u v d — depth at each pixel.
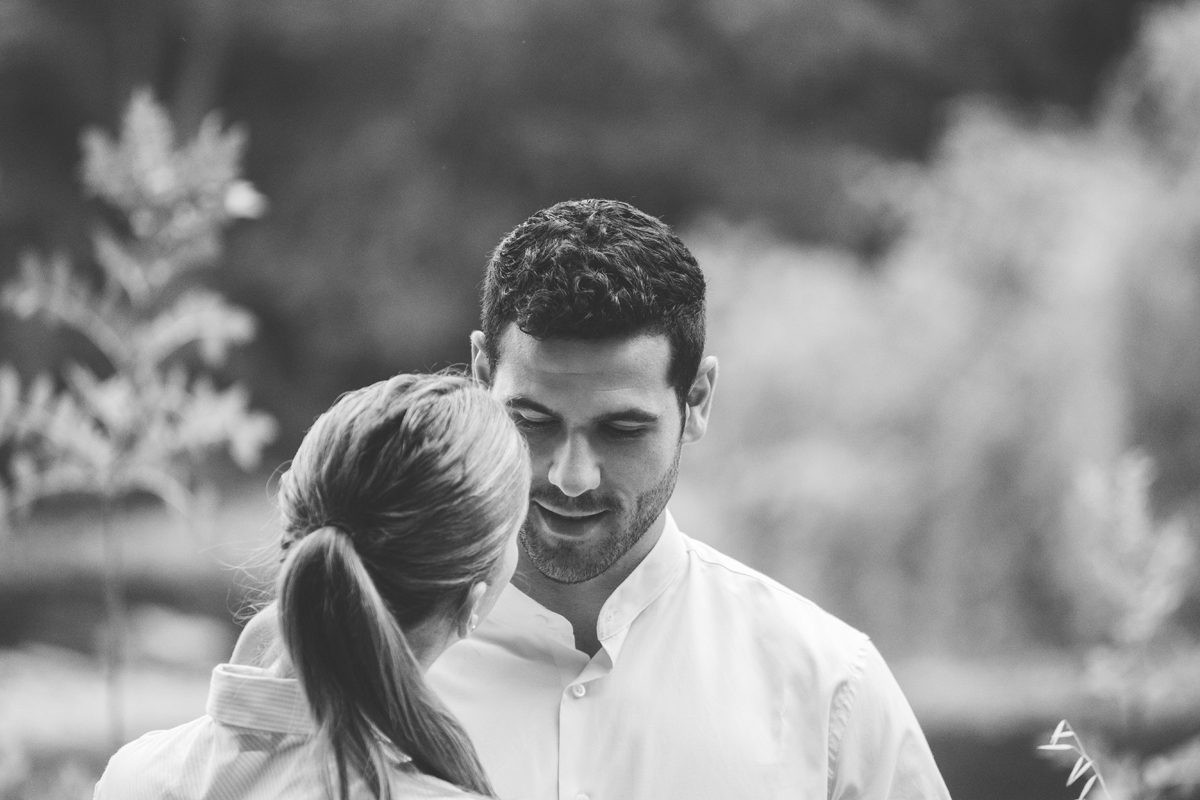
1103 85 42.75
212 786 2.78
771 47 43.97
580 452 3.26
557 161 43.03
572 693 3.46
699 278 3.36
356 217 42.41
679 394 3.37
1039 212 23.44
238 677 2.79
